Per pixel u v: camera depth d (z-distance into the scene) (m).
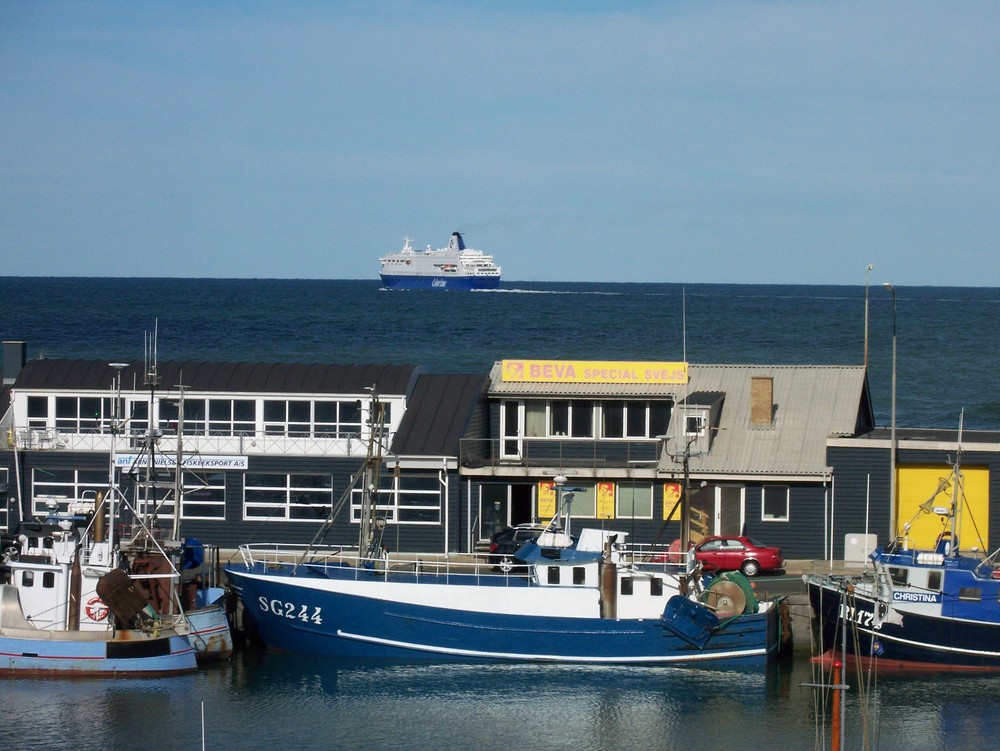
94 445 65.06
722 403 67.25
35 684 50.53
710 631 52.72
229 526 64.38
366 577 54.53
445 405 65.75
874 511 62.75
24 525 56.06
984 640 52.59
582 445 66.69
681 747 45.19
